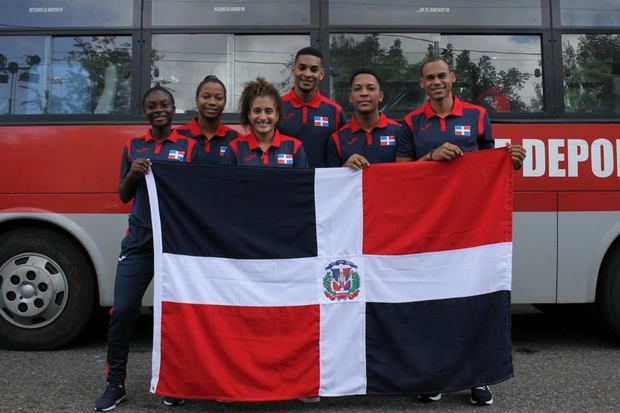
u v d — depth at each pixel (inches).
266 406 145.4
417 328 142.9
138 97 192.9
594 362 186.5
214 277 141.2
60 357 188.4
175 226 140.8
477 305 143.3
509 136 195.6
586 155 196.1
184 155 150.4
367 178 145.9
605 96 198.4
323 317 142.6
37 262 194.2
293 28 195.2
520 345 210.4
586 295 196.4
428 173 145.6
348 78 195.0
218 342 139.3
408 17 196.9
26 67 194.2
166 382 137.9
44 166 190.7
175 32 194.5
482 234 143.9
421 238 144.5
